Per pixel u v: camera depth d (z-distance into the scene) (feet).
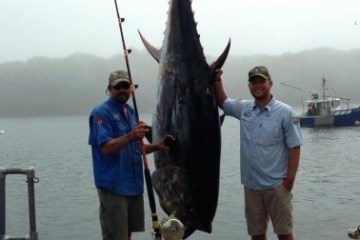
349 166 94.53
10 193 64.08
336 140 147.02
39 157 134.41
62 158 130.00
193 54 13.10
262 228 15.05
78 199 60.70
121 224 13.78
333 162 101.76
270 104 14.69
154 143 12.89
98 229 43.83
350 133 163.02
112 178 13.67
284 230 14.66
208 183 12.90
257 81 14.49
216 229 41.63
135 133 13.04
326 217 46.91
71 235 41.93
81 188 71.15
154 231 12.75
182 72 12.95
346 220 45.44
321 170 89.81
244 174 15.07
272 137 14.52
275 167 14.58
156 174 12.69
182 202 12.67
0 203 14.76
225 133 242.78
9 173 14.80
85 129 369.50
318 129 174.09
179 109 12.80
